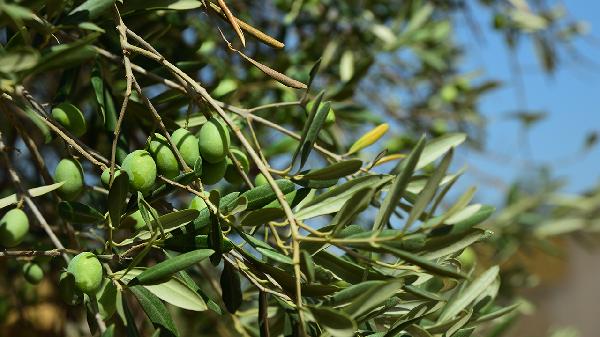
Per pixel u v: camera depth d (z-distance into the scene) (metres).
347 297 0.60
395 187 0.61
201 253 0.62
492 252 1.41
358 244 0.61
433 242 0.62
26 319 1.09
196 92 0.69
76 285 0.63
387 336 0.65
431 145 0.72
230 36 1.11
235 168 0.71
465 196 0.59
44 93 1.14
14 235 0.65
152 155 0.67
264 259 0.69
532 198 1.41
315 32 1.31
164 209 0.71
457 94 1.51
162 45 0.85
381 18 1.51
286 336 0.66
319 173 0.67
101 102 0.73
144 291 0.66
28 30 0.69
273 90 1.10
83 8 0.66
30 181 1.09
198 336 1.15
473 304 0.72
